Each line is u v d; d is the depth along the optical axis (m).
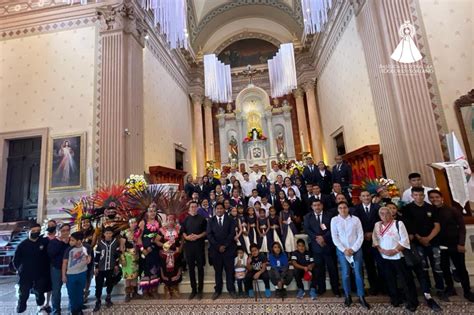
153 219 4.30
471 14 5.35
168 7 7.83
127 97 6.91
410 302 3.16
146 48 8.30
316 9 8.44
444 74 5.19
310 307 3.43
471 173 4.47
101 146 6.61
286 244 4.23
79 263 3.55
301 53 12.30
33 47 7.54
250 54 14.27
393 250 3.27
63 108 7.06
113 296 4.21
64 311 3.74
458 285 3.73
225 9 13.16
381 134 5.87
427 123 5.02
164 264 4.11
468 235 4.05
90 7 7.49
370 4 5.99
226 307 3.56
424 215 3.53
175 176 9.16
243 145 13.34
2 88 7.41
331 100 9.91
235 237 4.12
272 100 13.84
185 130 11.62
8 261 5.95
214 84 11.63
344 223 3.55
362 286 3.38
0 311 3.74
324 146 11.28
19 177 7.06
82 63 7.21
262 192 6.15
